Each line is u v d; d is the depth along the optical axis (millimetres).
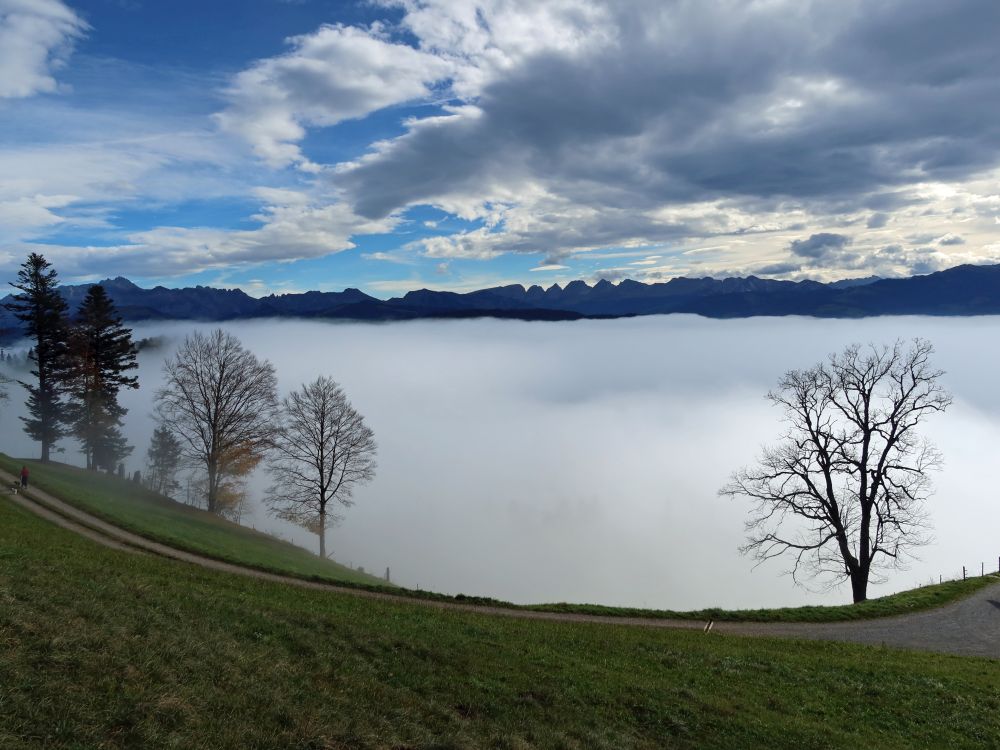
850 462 42188
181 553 35688
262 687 13508
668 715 17453
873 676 22688
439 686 16500
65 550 26047
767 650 25656
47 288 60375
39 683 10836
